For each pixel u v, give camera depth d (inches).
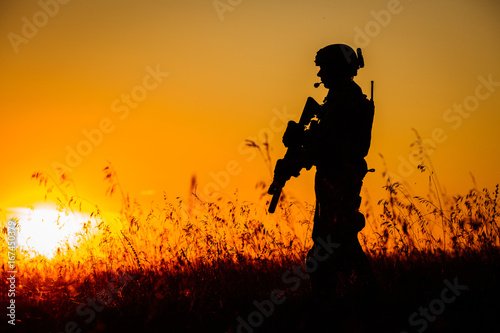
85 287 284.7
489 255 264.5
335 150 257.3
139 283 277.9
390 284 248.2
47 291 285.1
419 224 290.4
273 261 288.5
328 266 254.5
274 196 271.6
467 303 225.3
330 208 254.7
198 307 247.1
